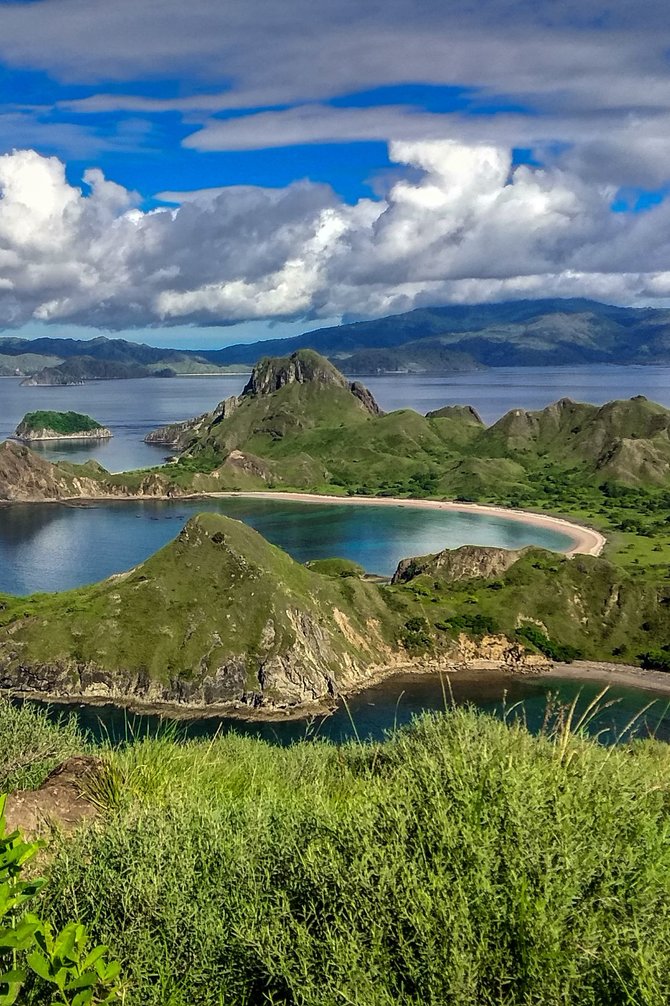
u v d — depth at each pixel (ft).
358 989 12.48
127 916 15.53
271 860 16.38
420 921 12.91
